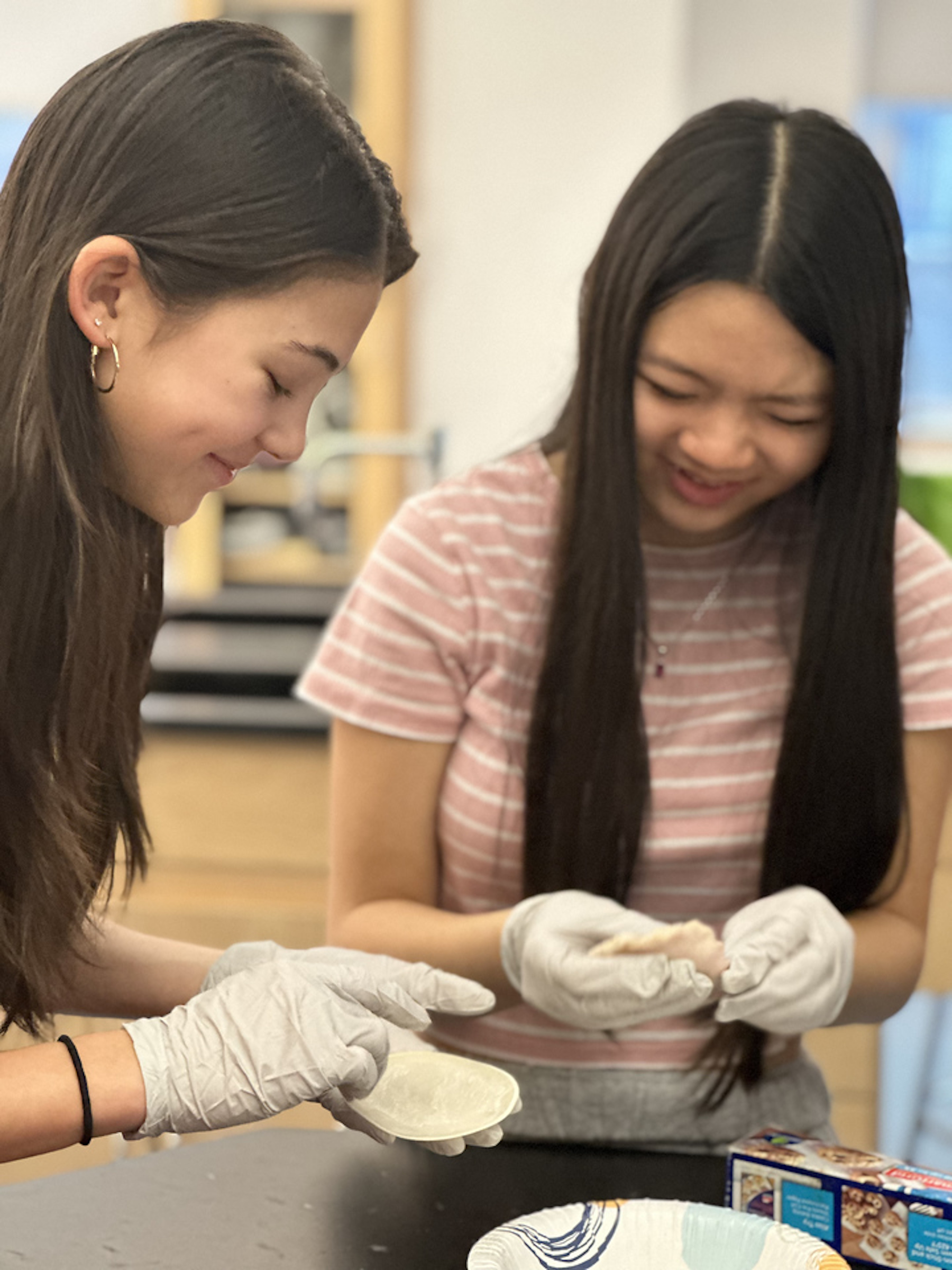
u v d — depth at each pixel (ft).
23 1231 3.44
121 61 2.99
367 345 13.16
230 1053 2.99
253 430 3.08
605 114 13.15
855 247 3.86
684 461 4.14
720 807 4.63
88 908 3.57
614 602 4.27
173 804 9.00
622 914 4.06
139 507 3.22
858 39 14.73
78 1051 2.97
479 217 13.32
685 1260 3.06
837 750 4.43
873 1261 3.23
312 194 3.01
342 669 4.65
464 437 13.56
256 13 12.71
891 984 4.51
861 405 4.04
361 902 4.66
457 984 3.53
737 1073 4.44
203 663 9.47
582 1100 4.45
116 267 2.93
